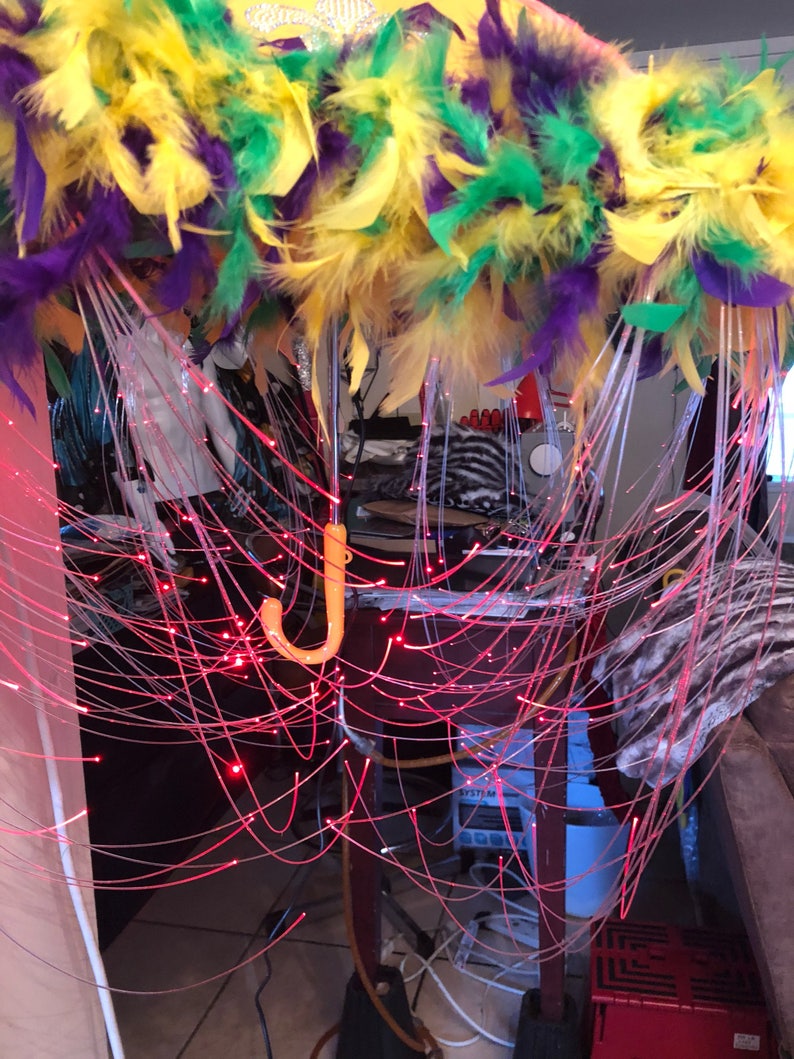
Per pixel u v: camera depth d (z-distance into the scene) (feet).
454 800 5.40
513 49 1.51
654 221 1.49
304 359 2.37
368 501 4.40
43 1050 2.90
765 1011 3.58
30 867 2.76
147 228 1.63
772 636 3.17
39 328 1.84
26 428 2.49
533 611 3.15
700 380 1.83
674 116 1.51
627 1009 3.69
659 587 4.26
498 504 4.09
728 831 3.25
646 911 5.16
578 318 1.62
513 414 3.16
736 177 1.47
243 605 5.11
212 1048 4.23
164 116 1.42
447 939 4.84
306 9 1.86
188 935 5.09
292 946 4.99
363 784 3.68
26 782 2.71
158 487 3.09
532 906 5.15
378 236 1.57
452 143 1.47
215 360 3.30
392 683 3.50
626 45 1.64
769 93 1.52
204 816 6.00
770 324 1.73
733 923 4.27
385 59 1.47
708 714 3.12
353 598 3.43
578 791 5.04
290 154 1.44
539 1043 3.73
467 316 1.70
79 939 3.03
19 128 1.39
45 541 2.65
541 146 1.46
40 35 1.38
